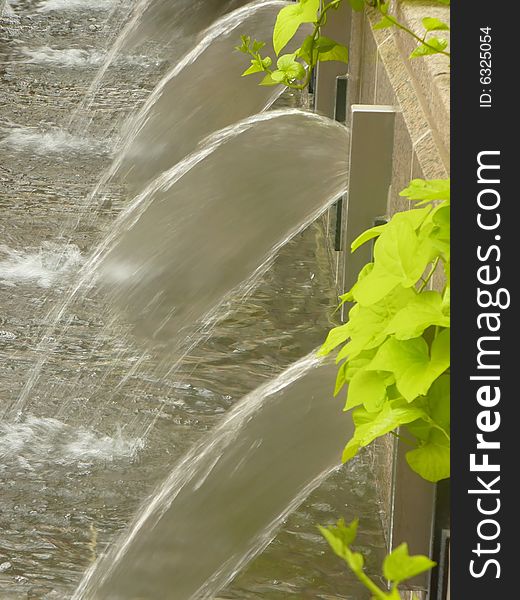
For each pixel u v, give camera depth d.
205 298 7.07
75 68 12.70
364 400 3.20
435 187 3.25
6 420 5.86
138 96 11.77
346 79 7.64
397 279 3.11
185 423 5.89
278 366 6.50
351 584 4.64
